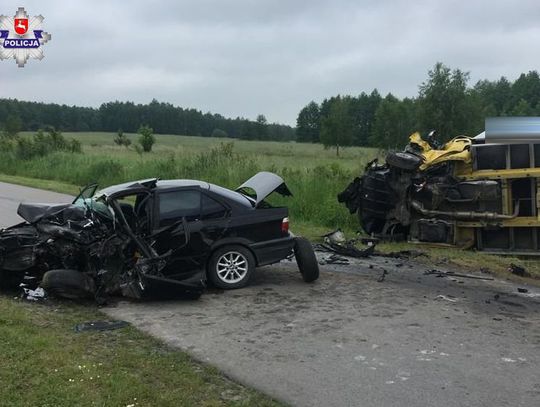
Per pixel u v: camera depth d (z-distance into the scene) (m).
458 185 11.38
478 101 42.09
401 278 8.40
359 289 7.63
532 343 5.56
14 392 3.99
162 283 6.64
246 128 121.44
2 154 32.22
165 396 4.09
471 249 11.48
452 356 5.17
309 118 117.25
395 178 11.73
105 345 5.23
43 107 107.50
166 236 7.12
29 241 7.09
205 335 5.65
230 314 6.41
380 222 12.48
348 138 72.06
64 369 4.43
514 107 69.88
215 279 7.47
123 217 7.07
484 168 11.51
